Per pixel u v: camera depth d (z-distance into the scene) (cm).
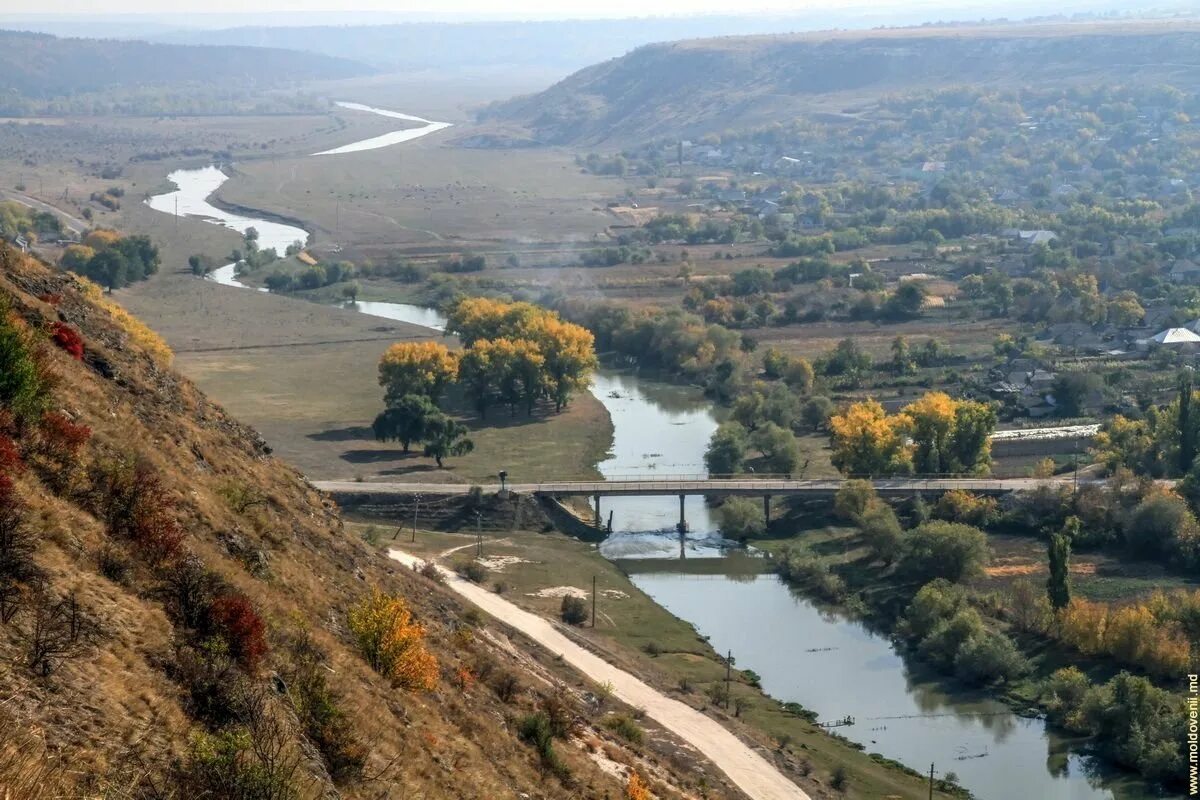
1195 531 12925
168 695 3725
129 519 4569
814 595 12875
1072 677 10056
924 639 11319
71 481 4531
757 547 14350
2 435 4362
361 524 14112
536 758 5906
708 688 10238
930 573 12775
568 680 9000
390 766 4344
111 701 3519
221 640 4134
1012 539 13862
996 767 9138
